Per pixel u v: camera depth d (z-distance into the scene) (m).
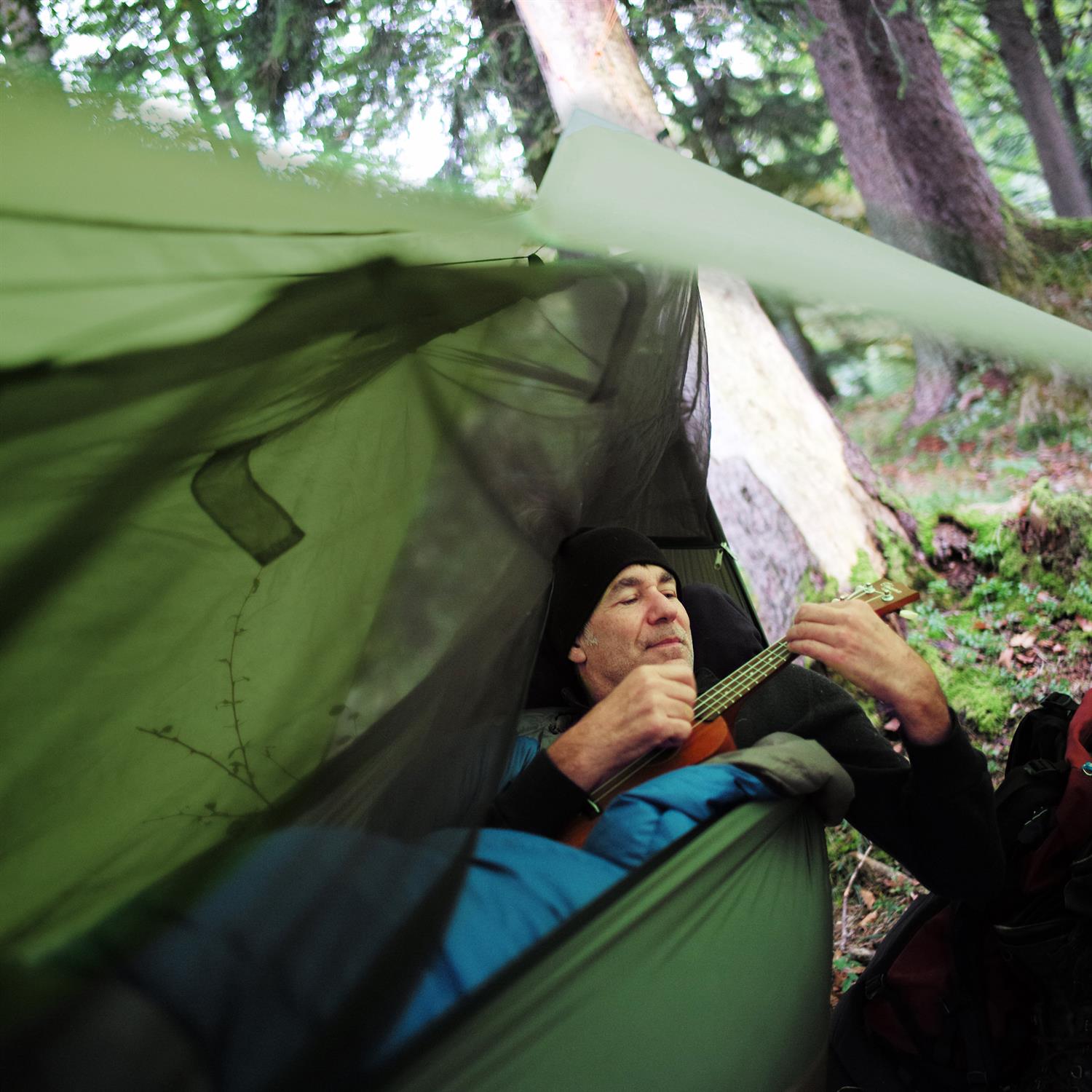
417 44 5.80
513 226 1.93
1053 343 2.59
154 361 1.28
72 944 0.98
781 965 1.37
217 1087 0.96
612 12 4.49
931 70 6.79
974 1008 1.67
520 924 1.19
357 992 1.01
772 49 6.29
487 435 1.54
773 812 1.48
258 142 1.66
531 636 1.47
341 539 1.34
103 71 5.25
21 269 1.27
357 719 1.25
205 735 1.15
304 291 1.48
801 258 2.29
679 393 2.12
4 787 1.03
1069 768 1.73
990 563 4.11
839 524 4.05
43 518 1.12
